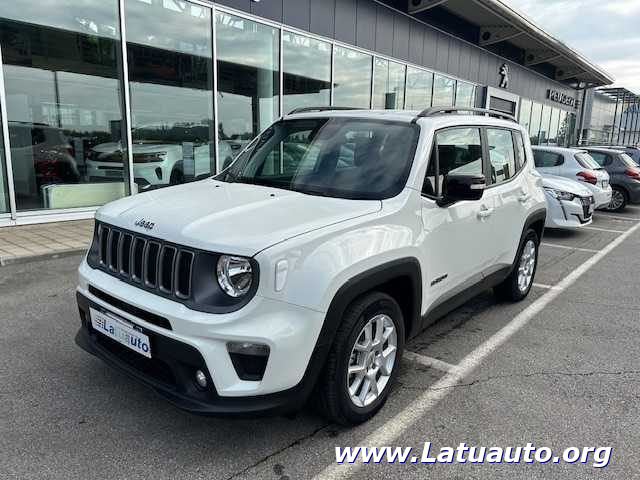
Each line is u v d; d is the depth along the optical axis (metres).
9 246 6.38
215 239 2.36
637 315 4.96
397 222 2.97
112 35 8.31
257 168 3.72
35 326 4.12
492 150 4.29
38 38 7.61
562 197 8.87
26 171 7.76
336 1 11.81
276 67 10.73
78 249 6.32
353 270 2.58
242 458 2.58
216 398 2.33
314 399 2.71
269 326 2.30
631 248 8.42
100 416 2.90
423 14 14.96
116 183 8.80
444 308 3.65
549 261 7.36
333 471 2.51
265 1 10.17
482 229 3.93
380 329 2.94
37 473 2.41
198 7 9.16
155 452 2.60
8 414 2.89
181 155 9.52
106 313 2.74
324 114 3.91
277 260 2.32
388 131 3.46
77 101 8.15
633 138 48.22
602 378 3.58
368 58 13.12
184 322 2.31
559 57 23.25
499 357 3.89
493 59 19.83
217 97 9.79
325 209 2.80
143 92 8.79
